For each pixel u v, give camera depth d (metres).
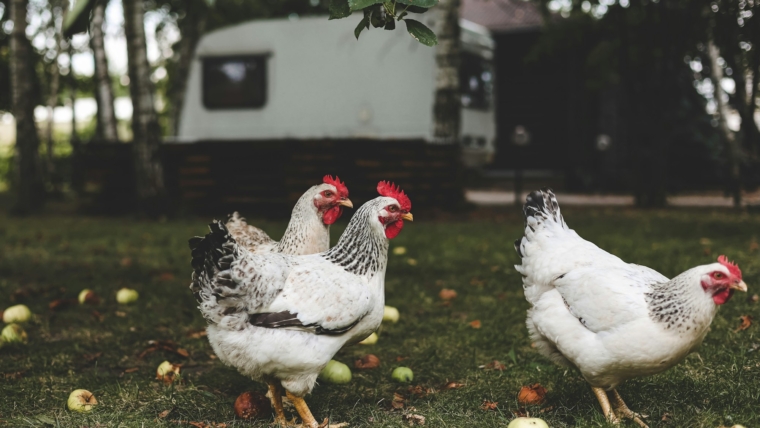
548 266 2.10
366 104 7.48
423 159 6.70
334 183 2.39
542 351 2.14
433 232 5.45
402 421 2.11
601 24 7.42
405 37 7.33
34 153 7.37
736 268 1.85
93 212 7.23
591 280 1.99
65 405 2.21
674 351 1.90
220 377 2.46
